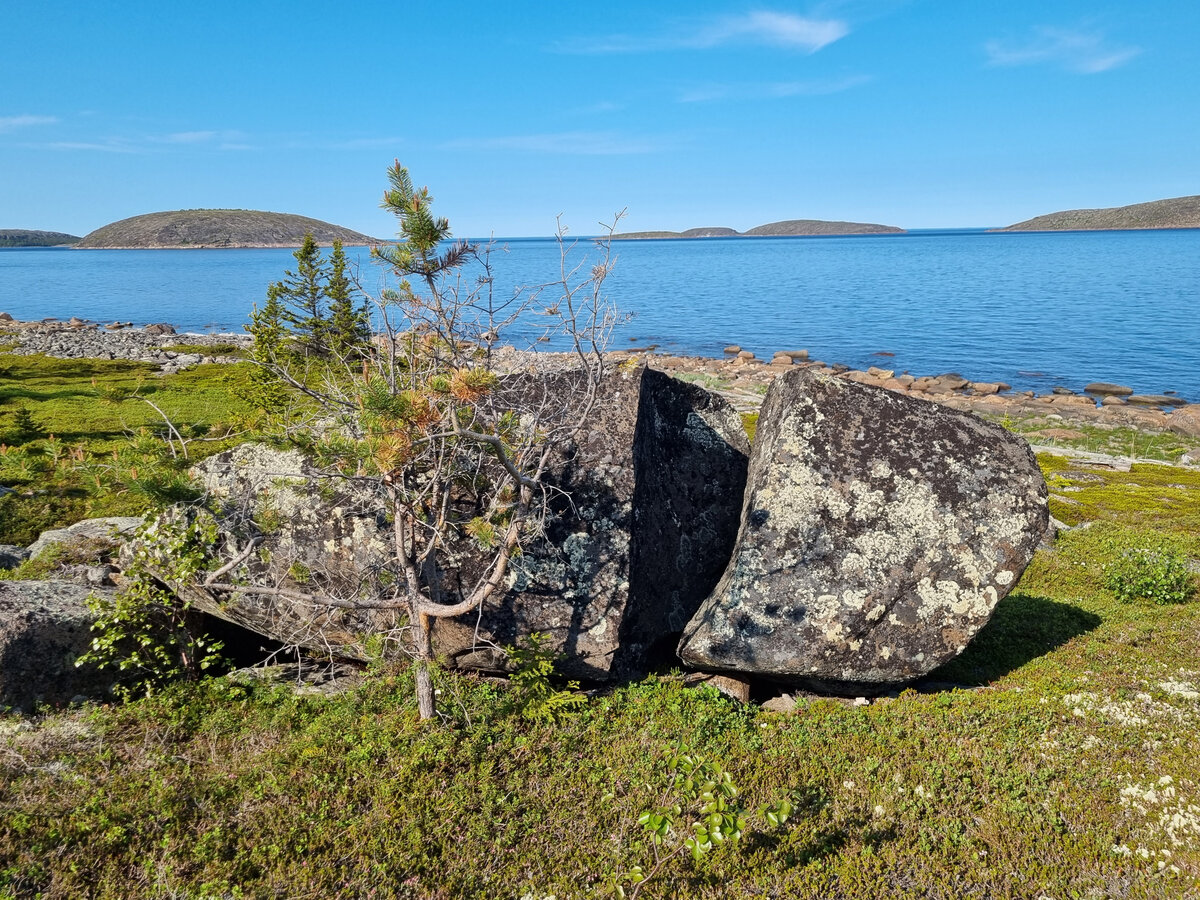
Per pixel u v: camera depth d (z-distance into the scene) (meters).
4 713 9.19
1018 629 13.99
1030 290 148.25
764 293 159.12
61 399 39.44
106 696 10.13
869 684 11.05
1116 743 9.62
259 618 10.92
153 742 8.95
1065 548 20.33
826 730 9.95
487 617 10.68
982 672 12.38
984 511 11.27
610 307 9.20
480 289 8.56
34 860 6.78
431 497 10.27
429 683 9.23
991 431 12.00
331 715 9.46
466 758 8.65
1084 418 48.28
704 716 9.85
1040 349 80.25
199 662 10.80
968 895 7.11
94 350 65.38
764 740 9.62
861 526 11.23
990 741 9.67
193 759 8.65
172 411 34.31
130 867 6.91
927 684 11.83
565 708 9.92
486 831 7.59
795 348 84.50
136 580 10.52
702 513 13.61
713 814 6.68
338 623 10.96
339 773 8.34
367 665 11.51
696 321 111.00
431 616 9.45
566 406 10.74
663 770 8.67
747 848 7.65
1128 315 106.25
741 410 48.12
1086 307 117.12
